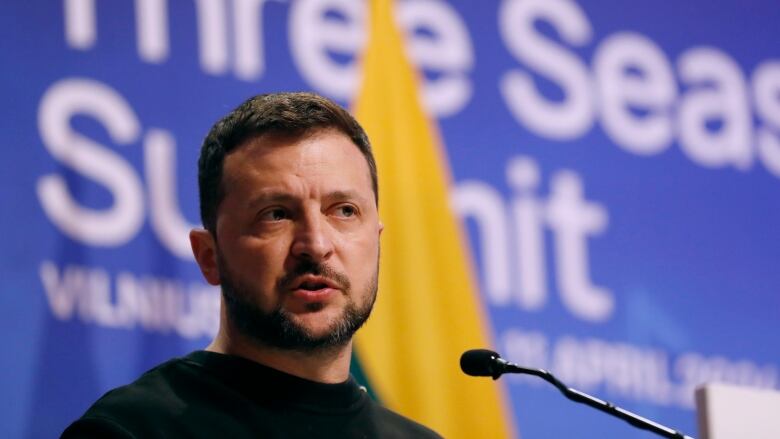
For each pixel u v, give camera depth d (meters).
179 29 9.24
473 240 10.01
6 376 8.31
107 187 8.73
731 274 10.70
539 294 10.05
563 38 10.61
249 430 5.59
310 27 9.72
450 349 9.80
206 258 5.91
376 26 9.99
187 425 5.55
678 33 10.99
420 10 10.19
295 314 5.59
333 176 5.65
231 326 5.80
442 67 10.19
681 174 10.72
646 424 5.49
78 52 8.88
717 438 5.14
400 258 9.83
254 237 5.62
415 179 9.95
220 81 9.31
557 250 10.19
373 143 9.85
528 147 10.30
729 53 11.12
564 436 9.88
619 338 10.20
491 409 9.78
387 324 9.71
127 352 8.57
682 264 10.55
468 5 10.38
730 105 11.01
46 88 8.74
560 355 10.01
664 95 10.81
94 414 5.50
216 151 5.81
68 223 8.58
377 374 9.61
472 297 9.91
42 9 8.85
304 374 5.77
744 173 10.94
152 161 8.92
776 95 11.19
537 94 10.41
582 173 10.41
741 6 11.26
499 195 10.14
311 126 5.72
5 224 8.45
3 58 8.68
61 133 8.70
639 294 10.34
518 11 10.51
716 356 10.49
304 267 5.57
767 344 10.70
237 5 9.48
